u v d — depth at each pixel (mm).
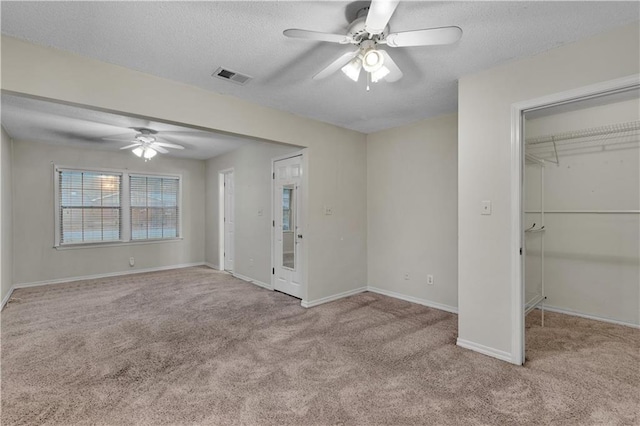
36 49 2088
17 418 1755
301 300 4039
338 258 4148
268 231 4785
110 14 1776
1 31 1938
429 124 3814
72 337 2871
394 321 3295
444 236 3678
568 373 2223
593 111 3330
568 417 1761
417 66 2449
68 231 5160
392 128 4219
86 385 2088
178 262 6406
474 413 1800
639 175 3102
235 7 1723
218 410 1836
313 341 2793
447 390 2027
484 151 2520
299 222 4164
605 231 3279
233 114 3064
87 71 2273
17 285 4684
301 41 2080
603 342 2732
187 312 3596
